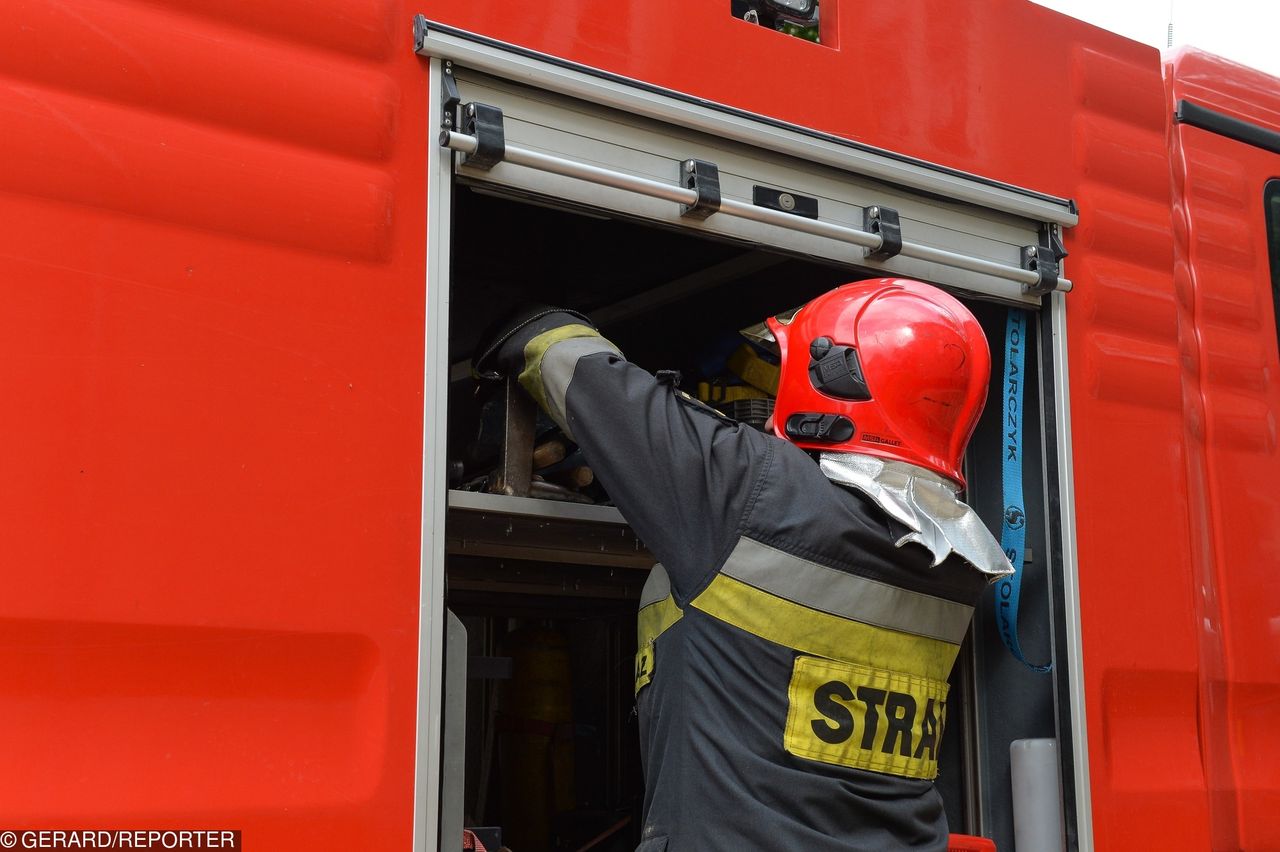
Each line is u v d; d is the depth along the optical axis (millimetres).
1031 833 2141
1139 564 2283
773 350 2324
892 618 1731
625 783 2955
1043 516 2244
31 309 1331
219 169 1456
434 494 1541
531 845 2742
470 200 2254
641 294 2715
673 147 1836
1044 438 2238
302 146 1526
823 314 1907
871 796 1682
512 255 2512
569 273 2615
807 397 1864
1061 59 2348
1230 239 2646
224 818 1356
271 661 1420
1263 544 2543
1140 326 2375
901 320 1858
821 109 1998
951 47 2188
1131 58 2463
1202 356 2539
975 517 1859
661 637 1722
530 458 1865
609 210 1755
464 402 2730
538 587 2566
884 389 1822
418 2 1639
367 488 1496
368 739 1460
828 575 1679
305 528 1449
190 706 1372
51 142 1361
